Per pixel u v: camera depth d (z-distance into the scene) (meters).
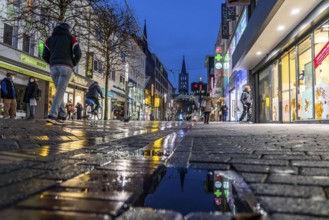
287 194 1.71
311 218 1.30
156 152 3.63
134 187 1.87
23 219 1.24
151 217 1.30
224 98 48.38
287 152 3.63
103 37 20.94
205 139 5.50
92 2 15.05
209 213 1.34
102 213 1.34
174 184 2.03
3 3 19.81
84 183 1.97
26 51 23.61
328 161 2.95
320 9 12.34
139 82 63.56
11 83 13.71
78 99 33.56
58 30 8.24
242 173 2.37
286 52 17.97
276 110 19.86
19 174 2.17
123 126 10.77
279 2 12.62
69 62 8.25
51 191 1.75
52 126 8.10
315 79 13.67
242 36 22.62
